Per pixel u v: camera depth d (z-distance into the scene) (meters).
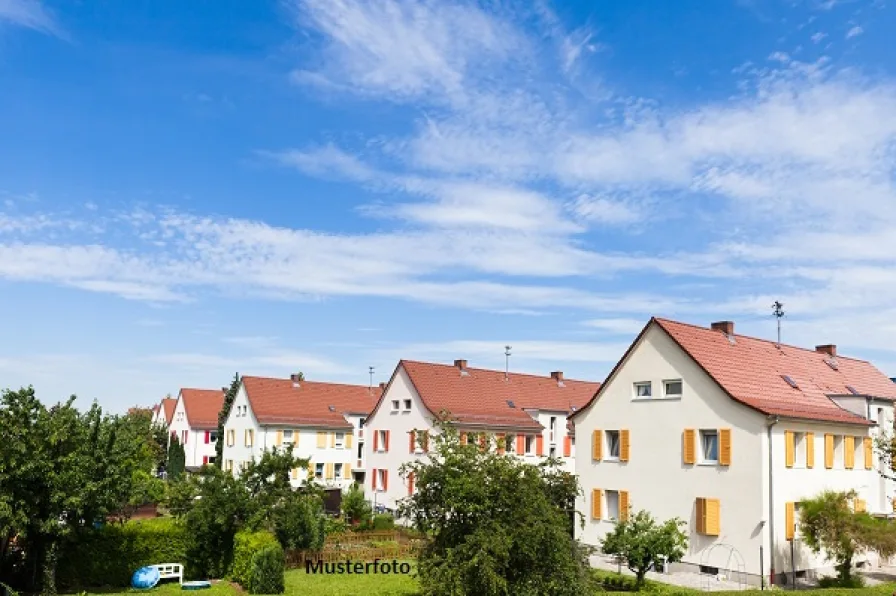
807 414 31.19
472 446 19.97
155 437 77.25
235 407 65.50
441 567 18.52
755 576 28.48
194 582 27.09
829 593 24.12
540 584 18.61
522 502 18.88
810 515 29.09
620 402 34.50
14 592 22.22
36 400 23.23
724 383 30.78
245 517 29.78
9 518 21.61
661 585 26.39
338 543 36.25
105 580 27.11
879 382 40.31
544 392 59.69
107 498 23.81
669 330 32.72
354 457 65.81
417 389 51.69
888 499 34.38
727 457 30.05
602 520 34.41
